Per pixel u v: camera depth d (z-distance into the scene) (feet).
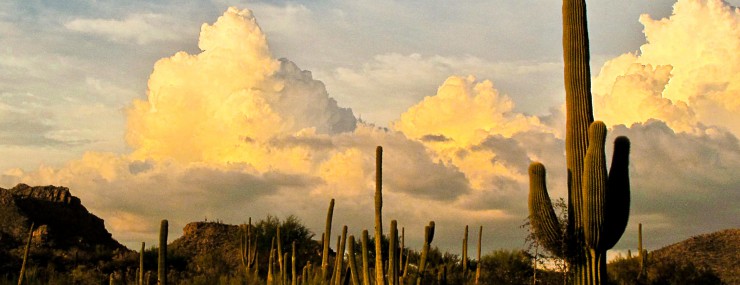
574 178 70.59
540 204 70.33
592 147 68.39
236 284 119.44
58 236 197.57
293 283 88.79
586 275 69.00
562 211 70.44
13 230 192.85
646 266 123.54
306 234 154.61
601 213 67.97
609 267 128.16
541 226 69.97
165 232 50.21
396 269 62.75
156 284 134.10
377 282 61.67
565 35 72.74
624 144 69.41
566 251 69.21
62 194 223.30
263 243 150.20
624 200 68.80
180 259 165.07
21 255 169.89
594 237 68.39
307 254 151.02
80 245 196.75
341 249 74.79
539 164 71.15
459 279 102.94
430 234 75.25
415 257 112.78
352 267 69.36
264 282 117.19
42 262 166.40
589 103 71.46
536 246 70.59
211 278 130.41
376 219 62.03
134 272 156.04
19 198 210.59
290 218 155.12
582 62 71.77
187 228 205.36
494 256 110.83
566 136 71.97
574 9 72.43
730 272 142.51
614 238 69.00
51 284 130.82
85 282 138.10
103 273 156.04
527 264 104.01
